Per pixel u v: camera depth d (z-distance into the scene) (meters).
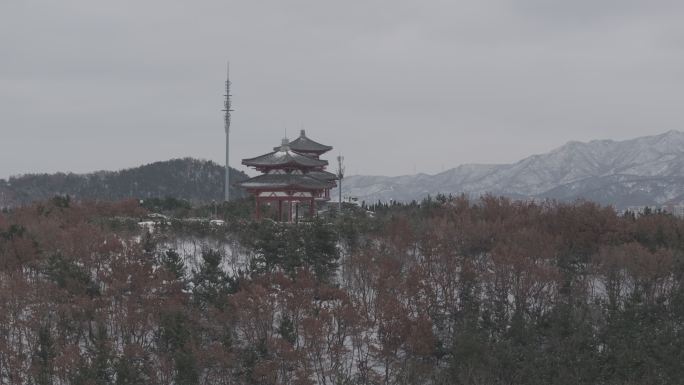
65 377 51.09
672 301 62.75
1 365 54.66
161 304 58.00
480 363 52.09
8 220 88.81
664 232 78.12
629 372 50.03
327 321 55.59
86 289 61.06
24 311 61.56
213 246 83.88
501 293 66.62
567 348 53.03
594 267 73.50
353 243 80.50
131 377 49.88
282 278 61.69
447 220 89.25
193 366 51.03
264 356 53.88
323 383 54.00
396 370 56.03
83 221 86.12
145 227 87.19
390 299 59.16
